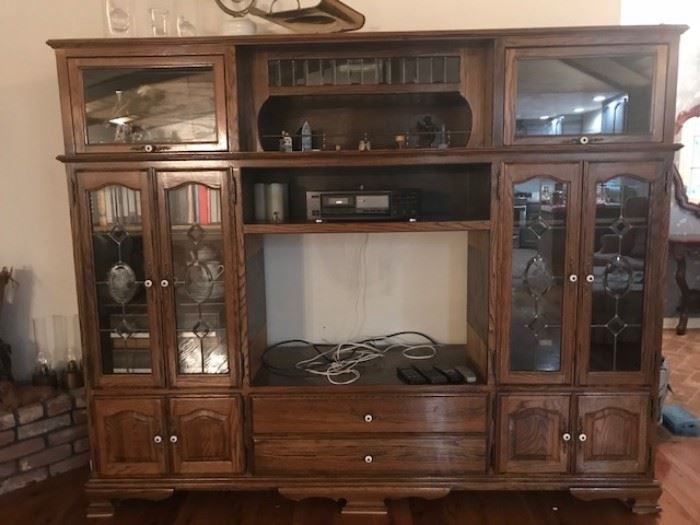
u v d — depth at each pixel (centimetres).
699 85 445
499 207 196
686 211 461
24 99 247
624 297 201
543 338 205
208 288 206
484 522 204
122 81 200
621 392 203
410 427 207
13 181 252
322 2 213
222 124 195
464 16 240
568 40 189
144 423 209
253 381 213
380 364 231
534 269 201
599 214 197
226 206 199
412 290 258
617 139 191
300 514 211
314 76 210
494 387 204
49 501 220
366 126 239
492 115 195
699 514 204
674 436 267
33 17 243
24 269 258
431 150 194
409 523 203
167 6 238
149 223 199
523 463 207
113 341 209
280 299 258
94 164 197
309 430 208
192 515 211
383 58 207
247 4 227
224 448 210
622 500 213
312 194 212
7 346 244
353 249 256
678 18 431
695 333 456
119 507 216
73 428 243
